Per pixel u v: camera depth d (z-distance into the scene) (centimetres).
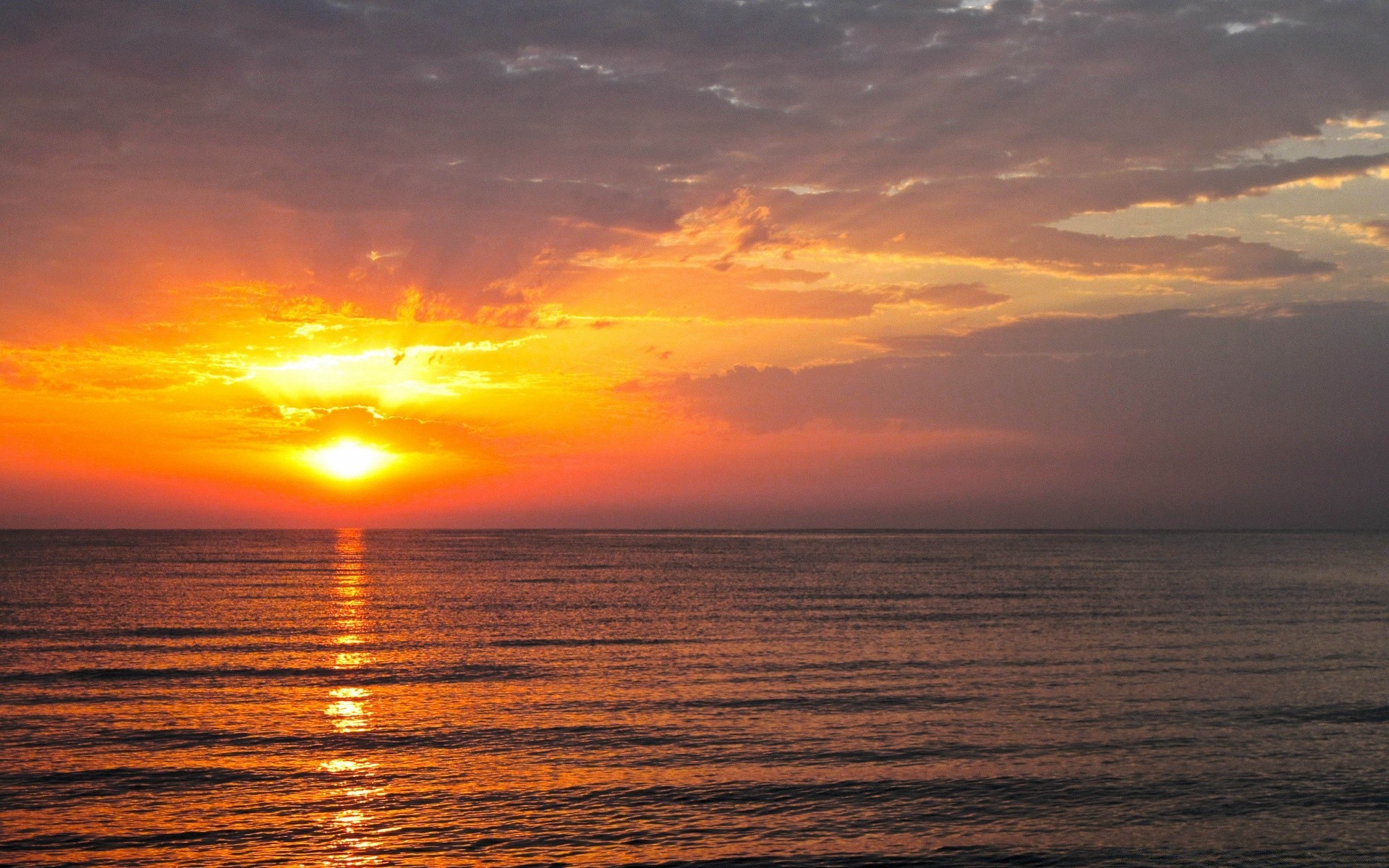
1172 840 1825
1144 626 4812
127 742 2395
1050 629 4669
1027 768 2227
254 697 2961
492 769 2200
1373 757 2322
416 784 2088
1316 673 3406
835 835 1827
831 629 4681
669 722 2648
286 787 2059
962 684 3198
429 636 4416
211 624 4841
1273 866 1716
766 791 2058
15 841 1755
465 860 1697
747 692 3053
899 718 2703
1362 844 1809
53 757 2261
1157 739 2481
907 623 4969
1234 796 2048
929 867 1695
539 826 1853
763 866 1689
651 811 1938
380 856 1709
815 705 2862
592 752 2348
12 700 2881
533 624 4909
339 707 2812
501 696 2994
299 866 1669
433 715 2717
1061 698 2966
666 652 3897
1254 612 5497
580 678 3312
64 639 4241
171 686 3116
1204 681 3238
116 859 1686
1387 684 3200
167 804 1948
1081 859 1739
